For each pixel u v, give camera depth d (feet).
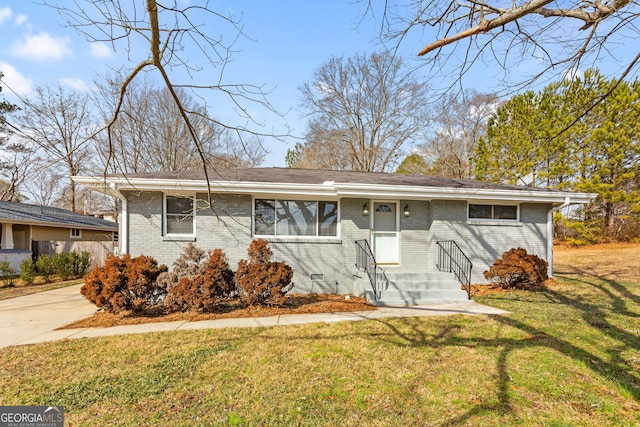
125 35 11.11
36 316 24.88
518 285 33.30
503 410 11.68
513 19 10.21
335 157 91.76
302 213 32.96
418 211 35.14
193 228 30.68
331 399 12.34
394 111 80.48
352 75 81.66
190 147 66.85
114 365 15.25
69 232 65.67
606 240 66.23
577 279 36.65
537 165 53.72
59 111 48.83
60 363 15.53
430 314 23.91
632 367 15.08
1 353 16.80
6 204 59.72
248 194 31.48
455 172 89.30
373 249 34.45
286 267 26.13
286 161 106.93
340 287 32.68
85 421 11.00
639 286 32.96
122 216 29.45
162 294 24.89
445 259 34.09
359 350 16.92
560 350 16.97
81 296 34.14
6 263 43.78
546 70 13.76
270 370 14.64
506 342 18.11
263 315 23.79
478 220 35.42
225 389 13.02
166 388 13.11
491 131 69.77
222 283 24.75
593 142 57.98
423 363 15.40
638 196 57.47
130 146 68.08
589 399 12.44
